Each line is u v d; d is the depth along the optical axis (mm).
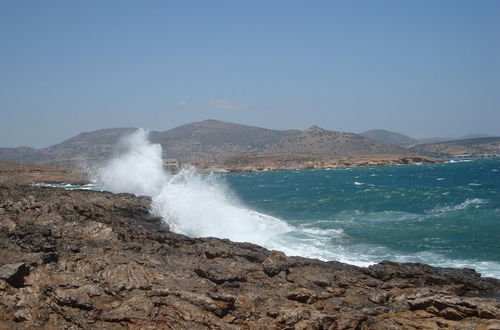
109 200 26969
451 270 19109
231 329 13039
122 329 13055
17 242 18266
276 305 14734
